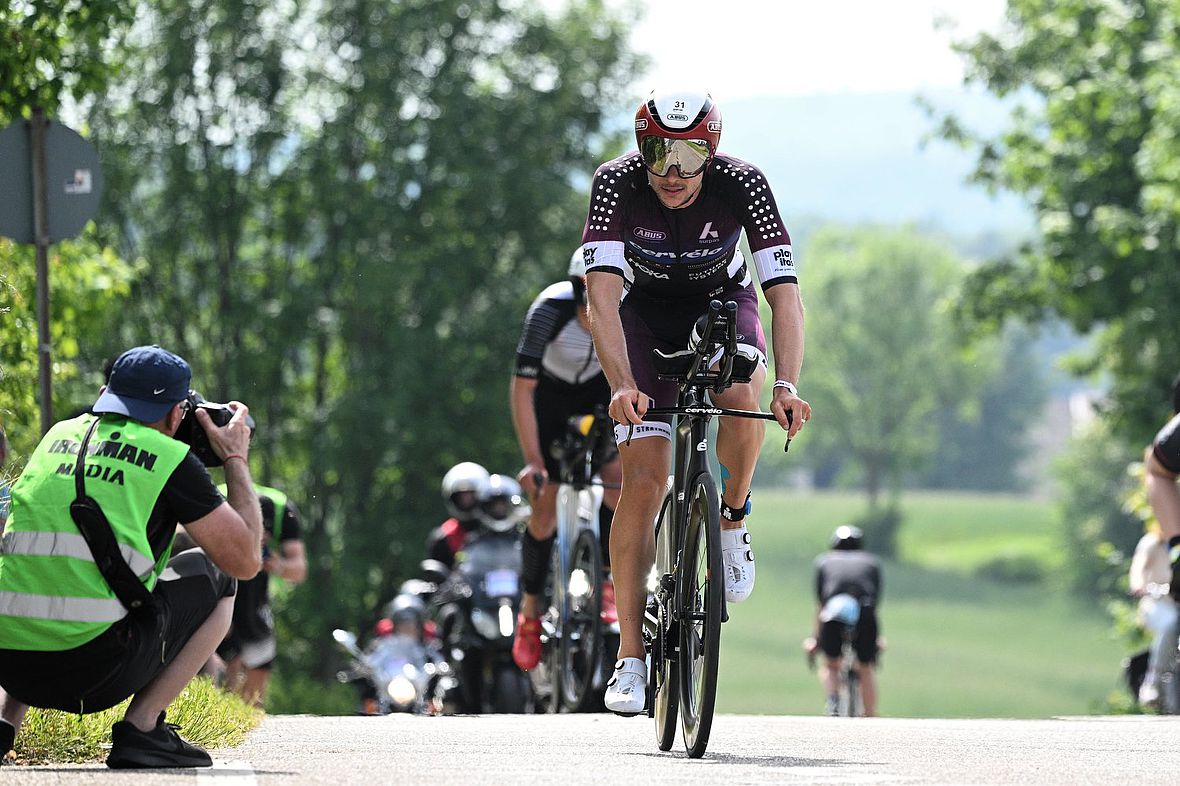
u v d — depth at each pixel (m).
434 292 81.69
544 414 26.98
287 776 13.24
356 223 82.75
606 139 91.06
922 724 23.36
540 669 28.42
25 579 13.63
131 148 84.75
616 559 16.89
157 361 14.19
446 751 16.52
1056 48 91.19
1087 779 14.02
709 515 15.30
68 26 34.78
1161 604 31.56
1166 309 79.88
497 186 82.50
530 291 85.31
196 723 17.00
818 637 47.28
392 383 79.44
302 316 82.88
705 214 16.66
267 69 83.62
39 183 24.42
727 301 17.16
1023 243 95.38
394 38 83.38
